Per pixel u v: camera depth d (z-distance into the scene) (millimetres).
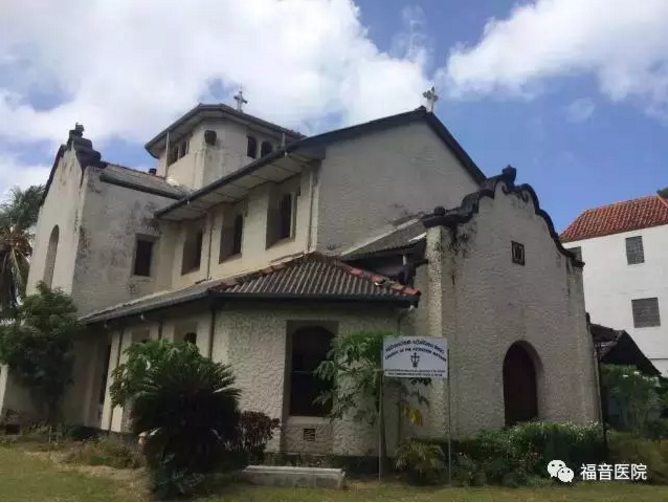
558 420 14672
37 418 18672
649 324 29906
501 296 13867
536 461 11453
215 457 10031
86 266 19922
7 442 16000
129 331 16828
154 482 9297
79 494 9172
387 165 17094
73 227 20625
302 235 15531
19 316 18344
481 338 13047
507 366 14102
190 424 9719
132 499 8859
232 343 12570
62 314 18328
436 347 10500
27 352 17406
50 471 11367
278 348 12391
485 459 11297
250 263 17281
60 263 21297
